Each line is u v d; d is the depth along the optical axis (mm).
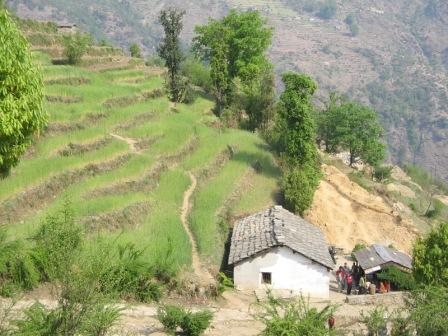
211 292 32688
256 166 56406
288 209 50219
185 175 48781
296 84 54406
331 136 92125
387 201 74750
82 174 40656
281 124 60219
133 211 38312
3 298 25188
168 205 42750
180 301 31328
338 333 23906
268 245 36594
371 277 41188
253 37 80375
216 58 70625
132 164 45438
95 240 31141
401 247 59906
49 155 41219
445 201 115875
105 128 50156
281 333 20406
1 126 25938
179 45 71312
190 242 38094
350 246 56219
